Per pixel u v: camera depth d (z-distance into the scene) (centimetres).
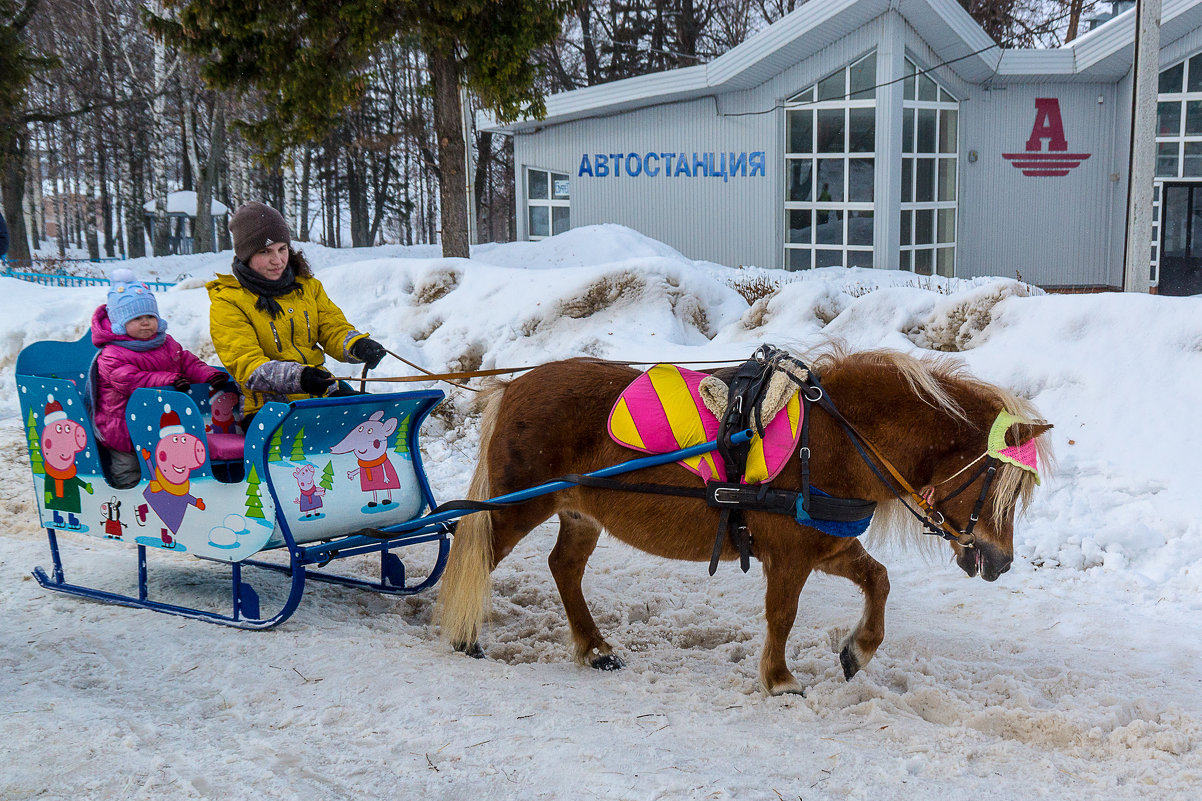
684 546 452
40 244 5403
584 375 474
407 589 588
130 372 525
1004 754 380
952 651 503
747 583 615
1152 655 493
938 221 2417
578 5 1681
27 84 2648
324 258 2464
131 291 534
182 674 446
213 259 2889
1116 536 632
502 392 494
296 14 1548
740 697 437
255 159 1727
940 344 916
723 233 2431
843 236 2327
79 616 526
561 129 2584
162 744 363
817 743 385
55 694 411
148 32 1608
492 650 514
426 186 5344
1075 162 2417
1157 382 770
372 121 3806
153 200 4225
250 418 547
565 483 448
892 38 2164
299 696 420
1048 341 840
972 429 414
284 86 1603
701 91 2331
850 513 423
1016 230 2453
